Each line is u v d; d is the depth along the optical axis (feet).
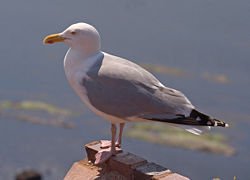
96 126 119.14
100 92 24.61
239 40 197.57
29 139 110.11
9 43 186.80
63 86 145.69
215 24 213.05
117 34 206.90
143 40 201.26
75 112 126.41
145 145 109.40
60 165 99.40
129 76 24.61
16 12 222.69
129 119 24.80
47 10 228.22
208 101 139.74
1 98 133.59
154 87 24.71
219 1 233.76
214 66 173.27
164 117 24.44
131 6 238.27
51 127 116.98
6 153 102.78
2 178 92.53
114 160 25.39
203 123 23.97
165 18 224.33
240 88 152.05
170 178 24.06
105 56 25.22
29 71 157.99
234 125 122.42
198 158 104.94
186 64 175.11
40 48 181.88
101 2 242.37
